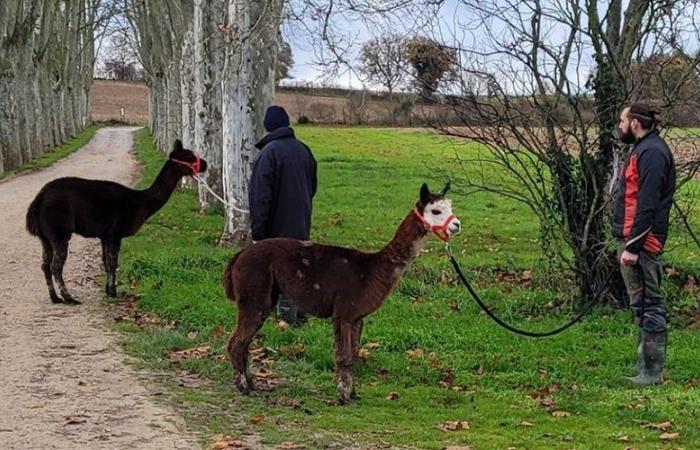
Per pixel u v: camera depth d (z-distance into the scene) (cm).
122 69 11350
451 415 934
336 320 948
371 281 945
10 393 944
